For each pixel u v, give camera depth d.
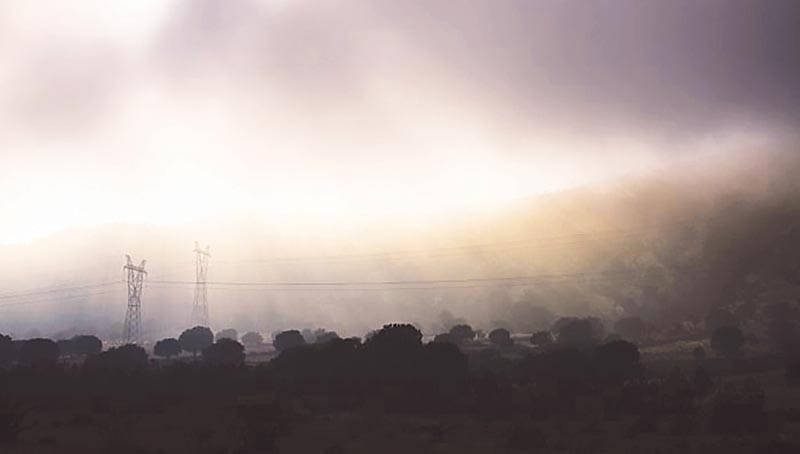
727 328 85.25
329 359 68.75
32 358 109.50
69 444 34.34
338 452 30.97
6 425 36.09
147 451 31.45
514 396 54.19
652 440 34.50
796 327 97.94
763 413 38.62
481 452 31.91
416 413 53.50
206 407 53.25
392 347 67.19
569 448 32.72
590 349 82.81
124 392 63.53
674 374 56.56
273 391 67.75
